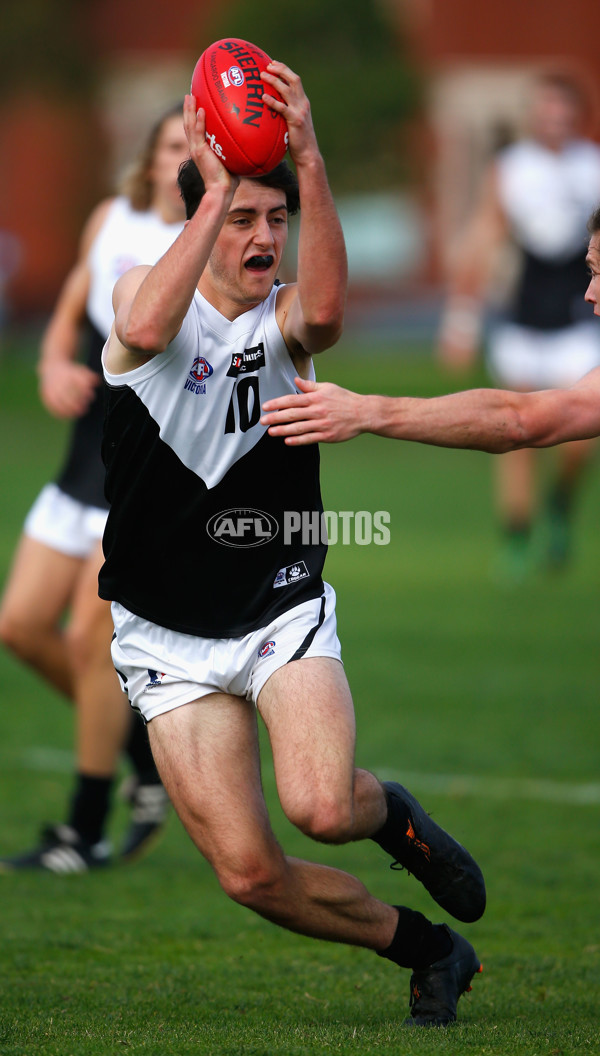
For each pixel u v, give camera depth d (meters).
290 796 11.69
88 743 18.53
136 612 12.91
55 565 19.05
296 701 12.09
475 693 27.70
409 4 146.12
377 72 125.81
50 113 133.25
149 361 12.09
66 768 23.45
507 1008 12.90
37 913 16.47
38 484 58.47
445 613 35.94
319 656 12.42
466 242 41.62
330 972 14.44
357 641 32.53
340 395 11.67
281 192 12.02
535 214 40.22
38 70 125.06
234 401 12.24
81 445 19.05
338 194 131.12
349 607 36.75
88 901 17.09
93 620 18.22
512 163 40.50
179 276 11.43
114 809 22.33
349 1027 12.20
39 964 14.50
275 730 12.11
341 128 126.25
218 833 12.09
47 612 19.08
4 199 141.75
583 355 40.97
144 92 145.12
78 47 126.88
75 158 135.38
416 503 56.25
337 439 11.67
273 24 126.69
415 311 137.75
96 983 13.80
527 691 27.92
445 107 146.88
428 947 12.54
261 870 11.99
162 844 20.25
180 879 18.25
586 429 12.31
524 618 35.25
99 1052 11.25
